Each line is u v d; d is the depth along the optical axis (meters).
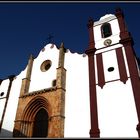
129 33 26.39
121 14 28.97
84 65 27.08
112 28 28.47
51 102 25.23
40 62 31.69
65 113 24.42
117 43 26.25
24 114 26.92
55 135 22.34
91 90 24.34
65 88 26.39
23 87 29.36
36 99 26.97
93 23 31.05
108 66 25.05
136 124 19.70
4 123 28.59
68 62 28.64
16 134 25.50
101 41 27.91
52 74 28.88
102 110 22.30
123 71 23.59
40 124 26.16
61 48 29.89
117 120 20.89
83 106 23.83
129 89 22.05
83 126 22.48
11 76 33.53
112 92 22.86
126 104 21.30
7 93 31.73
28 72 30.92
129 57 24.14
